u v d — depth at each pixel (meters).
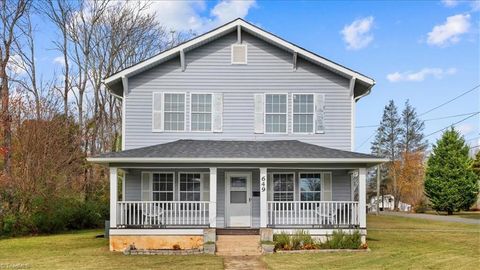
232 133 20.11
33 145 25.70
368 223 32.31
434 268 13.27
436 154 49.44
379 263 13.99
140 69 19.83
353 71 19.72
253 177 19.56
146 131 19.95
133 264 13.87
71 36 35.88
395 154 78.62
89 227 27.91
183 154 17.39
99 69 37.28
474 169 48.62
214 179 17.45
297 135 20.14
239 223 19.31
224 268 13.20
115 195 17.23
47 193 25.36
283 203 18.12
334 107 20.22
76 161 30.39
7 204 24.02
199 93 20.16
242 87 20.25
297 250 16.30
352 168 17.95
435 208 48.59
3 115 26.39
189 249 16.73
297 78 20.31
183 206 18.05
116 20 37.91
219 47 20.38
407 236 22.47
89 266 13.55
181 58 19.97
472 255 15.71
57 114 29.72
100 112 37.62
